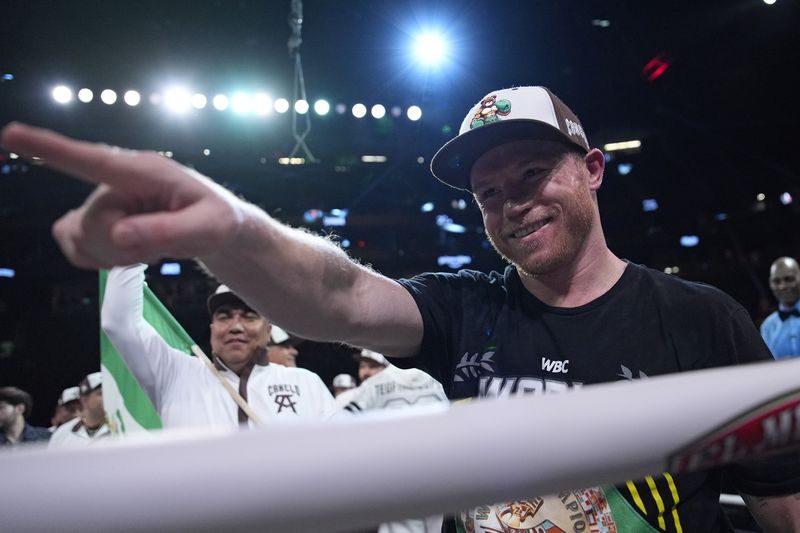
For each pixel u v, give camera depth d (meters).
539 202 1.18
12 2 8.70
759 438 0.39
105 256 0.50
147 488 0.26
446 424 0.31
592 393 0.35
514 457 0.31
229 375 2.89
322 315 0.97
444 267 14.26
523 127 1.19
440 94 10.94
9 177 12.72
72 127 10.16
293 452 0.28
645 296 1.18
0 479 0.25
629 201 14.82
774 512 1.11
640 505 1.04
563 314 1.19
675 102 11.36
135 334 2.58
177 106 10.01
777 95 11.18
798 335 5.11
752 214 14.12
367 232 14.17
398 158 12.76
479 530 1.09
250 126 10.79
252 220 0.78
